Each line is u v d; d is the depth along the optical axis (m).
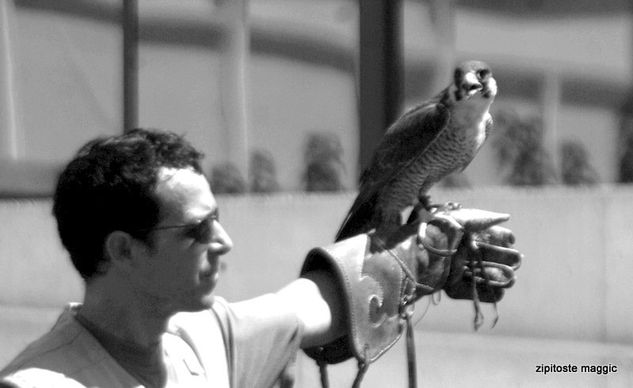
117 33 13.37
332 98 12.47
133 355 3.61
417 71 12.10
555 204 9.81
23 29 13.87
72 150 13.59
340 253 4.75
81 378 3.45
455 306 10.14
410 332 4.89
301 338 4.33
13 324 12.38
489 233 5.23
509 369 9.72
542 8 11.95
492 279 5.14
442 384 10.05
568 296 9.76
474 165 11.67
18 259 12.75
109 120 13.39
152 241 3.52
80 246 3.55
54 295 12.52
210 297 3.64
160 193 3.50
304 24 12.63
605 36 11.80
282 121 12.73
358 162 12.24
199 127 13.09
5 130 13.95
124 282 3.57
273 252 11.12
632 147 11.66
